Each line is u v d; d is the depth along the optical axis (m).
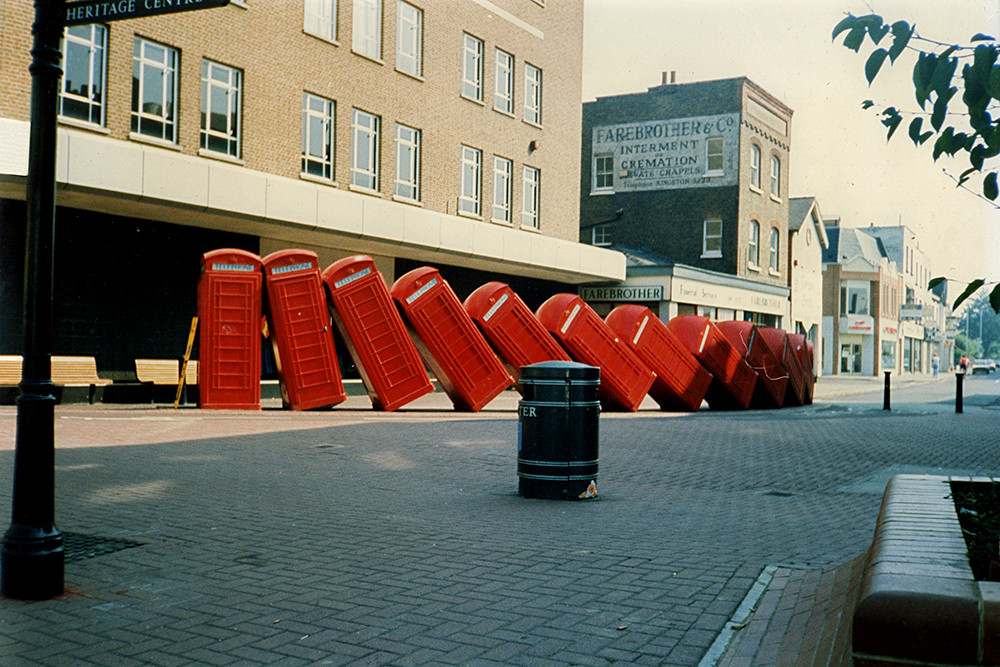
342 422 14.85
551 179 33.78
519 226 32.12
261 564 5.90
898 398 30.19
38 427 5.08
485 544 6.57
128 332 20.16
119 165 17.83
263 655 4.18
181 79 20.45
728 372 21.55
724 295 40.41
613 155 45.56
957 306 3.11
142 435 12.52
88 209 19.30
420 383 17.62
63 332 18.89
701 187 43.38
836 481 10.35
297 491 8.82
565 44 34.50
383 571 5.75
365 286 17.33
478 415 17.41
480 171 30.30
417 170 27.55
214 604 4.99
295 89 23.27
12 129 16.44
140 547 6.31
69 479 9.00
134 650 4.23
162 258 20.94
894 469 11.33
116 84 19.12
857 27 2.89
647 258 42.12
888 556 3.16
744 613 4.89
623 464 11.34
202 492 8.57
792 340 24.47
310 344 16.70
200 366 16.05
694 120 43.50
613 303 37.22
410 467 10.61
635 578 5.62
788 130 47.56
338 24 24.61
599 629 4.61
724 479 10.37
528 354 18.80
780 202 47.03
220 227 21.86
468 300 19.09
